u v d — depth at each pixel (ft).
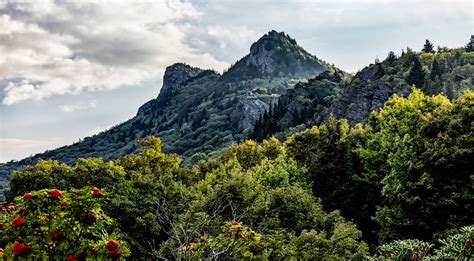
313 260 51.01
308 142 116.57
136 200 96.27
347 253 52.19
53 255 19.58
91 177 106.73
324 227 69.05
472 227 31.24
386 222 74.69
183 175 153.07
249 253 29.17
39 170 106.73
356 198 95.76
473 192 63.62
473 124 69.77
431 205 65.87
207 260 24.80
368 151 94.89
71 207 20.12
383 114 105.81
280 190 76.33
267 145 168.14
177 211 95.81
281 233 55.52
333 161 100.63
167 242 37.22
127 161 152.05
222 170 124.16
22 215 19.63
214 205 70.85
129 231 86.74
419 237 68.28
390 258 34.22
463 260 29.43
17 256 18.53
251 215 64.59
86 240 20.58
